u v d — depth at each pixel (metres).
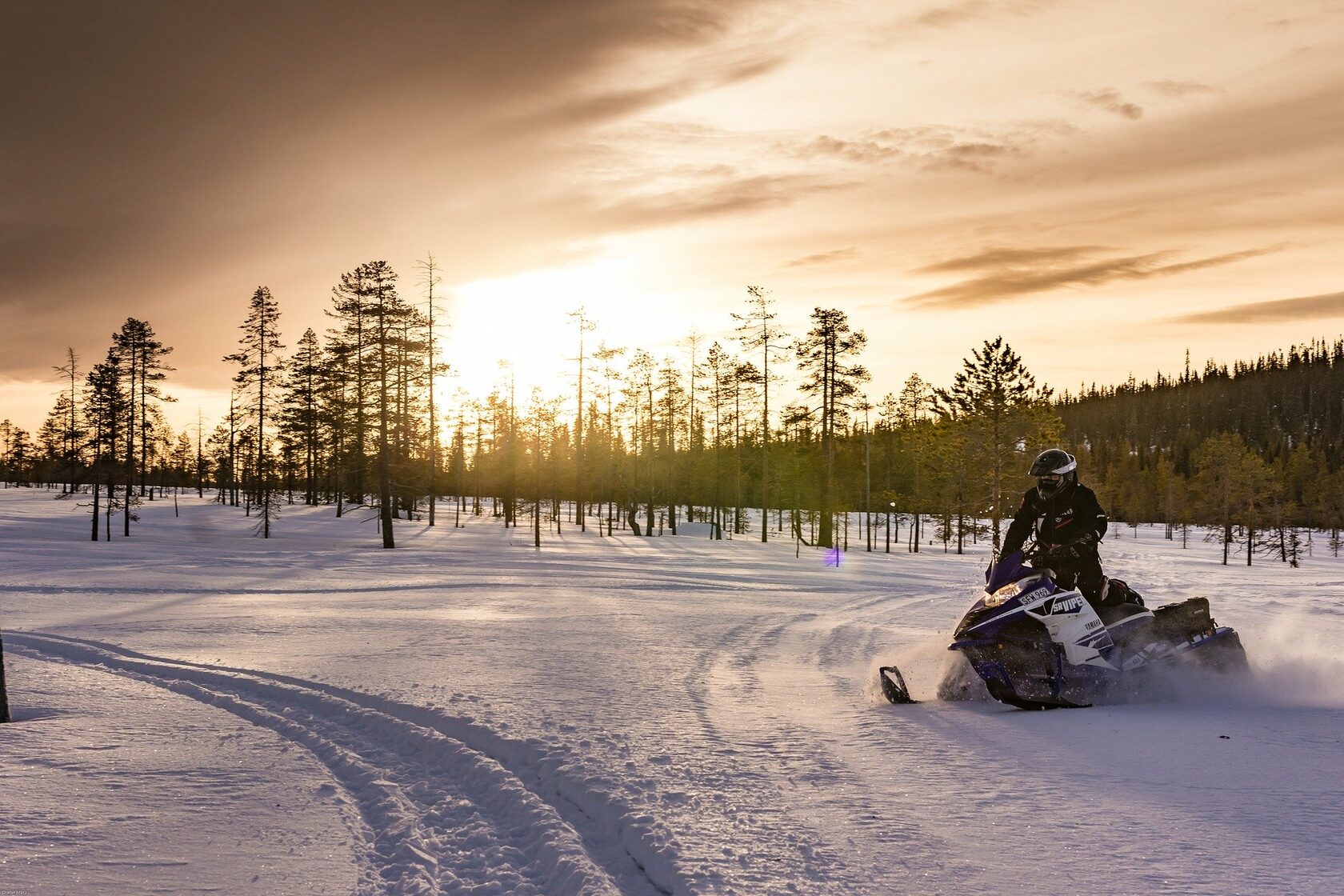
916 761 5.16
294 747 6.03
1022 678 6.94
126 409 51.78
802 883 3.29
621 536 60.31
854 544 64.38
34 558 31.59
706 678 8.62
